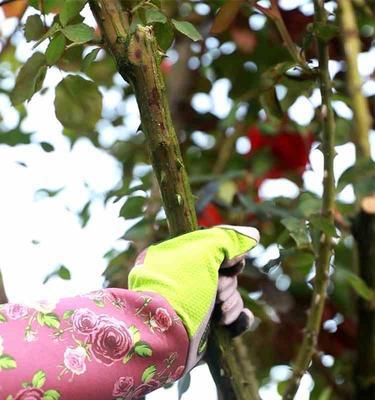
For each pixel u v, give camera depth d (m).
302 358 1.38
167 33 1.23
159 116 1.15
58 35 1.18
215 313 1.20
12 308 1.05
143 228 1.63
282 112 1.45
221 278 1.18
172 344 1.09
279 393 1.85
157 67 1.15
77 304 1.07
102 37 1.17
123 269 1.67
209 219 1.76
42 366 1.02
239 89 1.97
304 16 1.71
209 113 2.05
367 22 1.87
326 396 1.80
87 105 1.29
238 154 2.05
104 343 1.06
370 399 1.60
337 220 1.63
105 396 1.05
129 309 1.09
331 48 1.68
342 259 1.90
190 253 1.14
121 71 1.15
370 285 1.57
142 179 1.70
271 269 1.40
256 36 1.89
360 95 1.59
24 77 1.23
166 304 1.10
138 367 1.07
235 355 1.35
